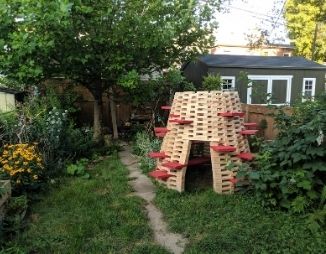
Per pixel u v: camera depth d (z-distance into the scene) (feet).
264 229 11.15
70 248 10.37
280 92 39.83
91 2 21.85
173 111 16.97
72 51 22.04
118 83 24.20
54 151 19.25
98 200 14.39
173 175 15.78
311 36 66.33
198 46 28.91
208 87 30.04
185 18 25.29
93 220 12.25
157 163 17.67
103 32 22.71
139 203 14.06
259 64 39.17
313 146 12.06
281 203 12.53
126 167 20.16
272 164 12.84
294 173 12.28
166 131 16.92
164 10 24.91
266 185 12.46
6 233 11.23
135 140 27.68
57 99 27.48
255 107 22.91
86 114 33.04
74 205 13.80
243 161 15.16
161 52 26.61
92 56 22.53
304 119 13.47
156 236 11.41
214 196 14.38
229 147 14.84
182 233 11.55
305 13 66.13
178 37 27.37
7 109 24.39
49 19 19.03
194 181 17.12
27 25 19.90
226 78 37.24
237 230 11.18
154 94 28.94
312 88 41.16
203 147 20.33
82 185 16.30
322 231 10.78
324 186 11.96
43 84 29.84
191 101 16.12
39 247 10.46
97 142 25.75
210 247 10.32
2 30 21.04
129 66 25.57
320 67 40.57
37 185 15.28
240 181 14.40
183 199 14.37
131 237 11.18
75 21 21.31
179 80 28.40
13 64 21.01
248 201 13.42
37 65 21.38
